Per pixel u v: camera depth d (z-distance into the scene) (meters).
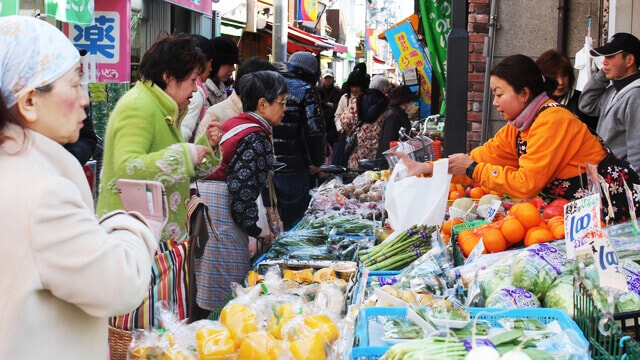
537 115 3.68
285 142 6.49
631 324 2.44
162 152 3.29
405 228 3.83
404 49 12.84
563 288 2.73
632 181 3.70
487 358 1.98
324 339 2.46
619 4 6.93
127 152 3.31
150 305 2.79
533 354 2.07
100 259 1.79
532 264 2.87
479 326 2.46
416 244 3.73
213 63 6.24
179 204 3.55
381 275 3.53
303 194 6.68
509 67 3.69
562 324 2.48
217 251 4.28
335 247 4.49
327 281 3.57
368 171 6.62
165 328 2.63
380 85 8.89
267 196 5.66
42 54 1.82
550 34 8.00
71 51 1.89
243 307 2.63
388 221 4.52
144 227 2.02
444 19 10.12
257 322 2.60
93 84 7.31
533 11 8.00
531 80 3.68
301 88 6.50
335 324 2.60
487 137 8.10
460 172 3.89
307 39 19.36
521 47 8.07
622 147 5.16
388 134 8.02
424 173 4.08
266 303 2.83
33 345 1.77
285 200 6.56
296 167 6.59
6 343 1.74
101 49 8.20
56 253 1.76
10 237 1.74
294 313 2.70
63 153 1.91
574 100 5.96
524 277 2.83
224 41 6.27
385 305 2.86
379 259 3.72
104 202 3.44
